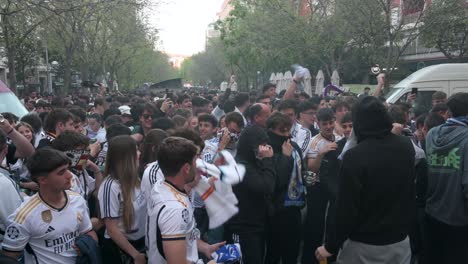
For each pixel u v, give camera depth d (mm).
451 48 22219
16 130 4719
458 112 4258
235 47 36750
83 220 3326
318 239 5320
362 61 28281
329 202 5164
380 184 3203
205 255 3520
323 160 5203
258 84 44906
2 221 3215
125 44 29594
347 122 5246
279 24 25516
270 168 4254
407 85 12945
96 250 3266
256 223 4324
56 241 3107
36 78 36500
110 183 3553
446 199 4230
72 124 5176
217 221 3439
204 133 6082
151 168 3598
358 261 3344
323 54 26391
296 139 6008
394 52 23875
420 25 20469
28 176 4652
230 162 3678
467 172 4023
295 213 4863
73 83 37344
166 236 2688
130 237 3631
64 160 3082
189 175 2930
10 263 2898
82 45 25609
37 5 12422
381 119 3258
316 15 25484
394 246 3289
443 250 4359
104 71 34062
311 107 6719
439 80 12664
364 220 3303
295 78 8727
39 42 20125
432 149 4371
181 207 2764
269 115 5207
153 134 4172
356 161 3217
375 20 20188
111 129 5219
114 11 18688
